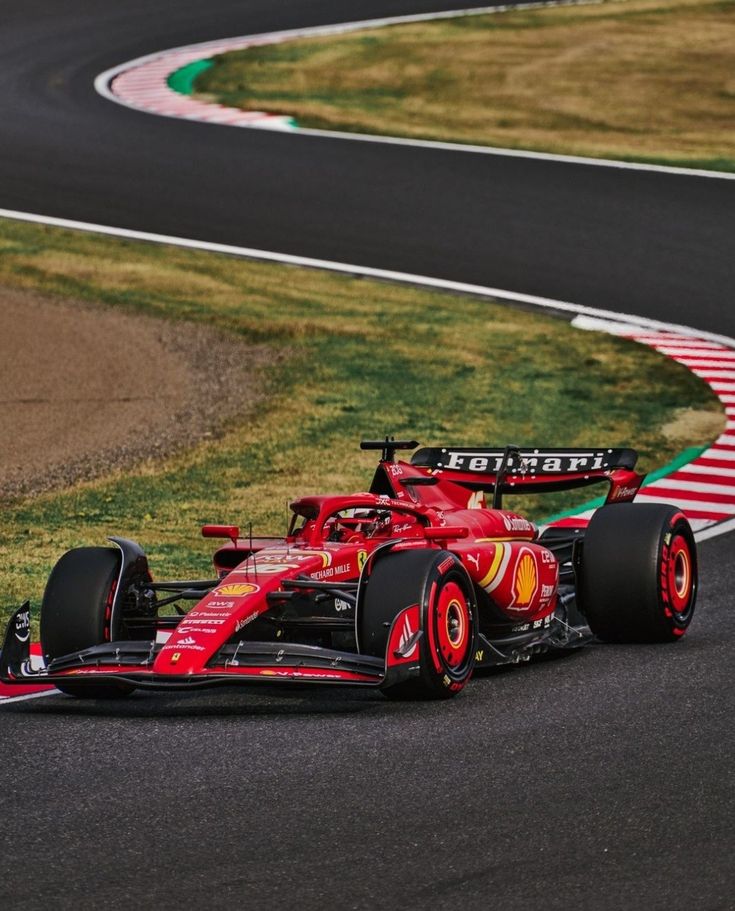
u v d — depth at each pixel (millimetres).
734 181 107188
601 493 52375
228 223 101125
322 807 21812
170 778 23469
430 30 159625
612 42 151750
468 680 29266
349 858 19781
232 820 21359
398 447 32688
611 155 115812
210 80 141375
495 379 71062
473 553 30328
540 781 22766
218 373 73375
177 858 19953
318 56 149750
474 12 168375
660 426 62125
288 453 58625
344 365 74188
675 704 27172
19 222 102438
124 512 50344
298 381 71438
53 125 125188
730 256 90375
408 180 108750
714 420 62938
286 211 102812
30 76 143625
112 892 18875
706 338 77062
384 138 121312
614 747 24500
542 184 107062
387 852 19953
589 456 36188
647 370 72000
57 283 90312
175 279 91000
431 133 123125
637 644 33062
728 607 36312
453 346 77250
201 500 51750
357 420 64000
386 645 27016
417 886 18812
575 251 92438
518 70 142625
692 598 33594
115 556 30781
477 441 60031
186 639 27078
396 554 28219
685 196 103250
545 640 31672
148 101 133625
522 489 36656
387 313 83688
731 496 49844
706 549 42844
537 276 88688
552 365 73438
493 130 124312
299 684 26219
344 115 128875
